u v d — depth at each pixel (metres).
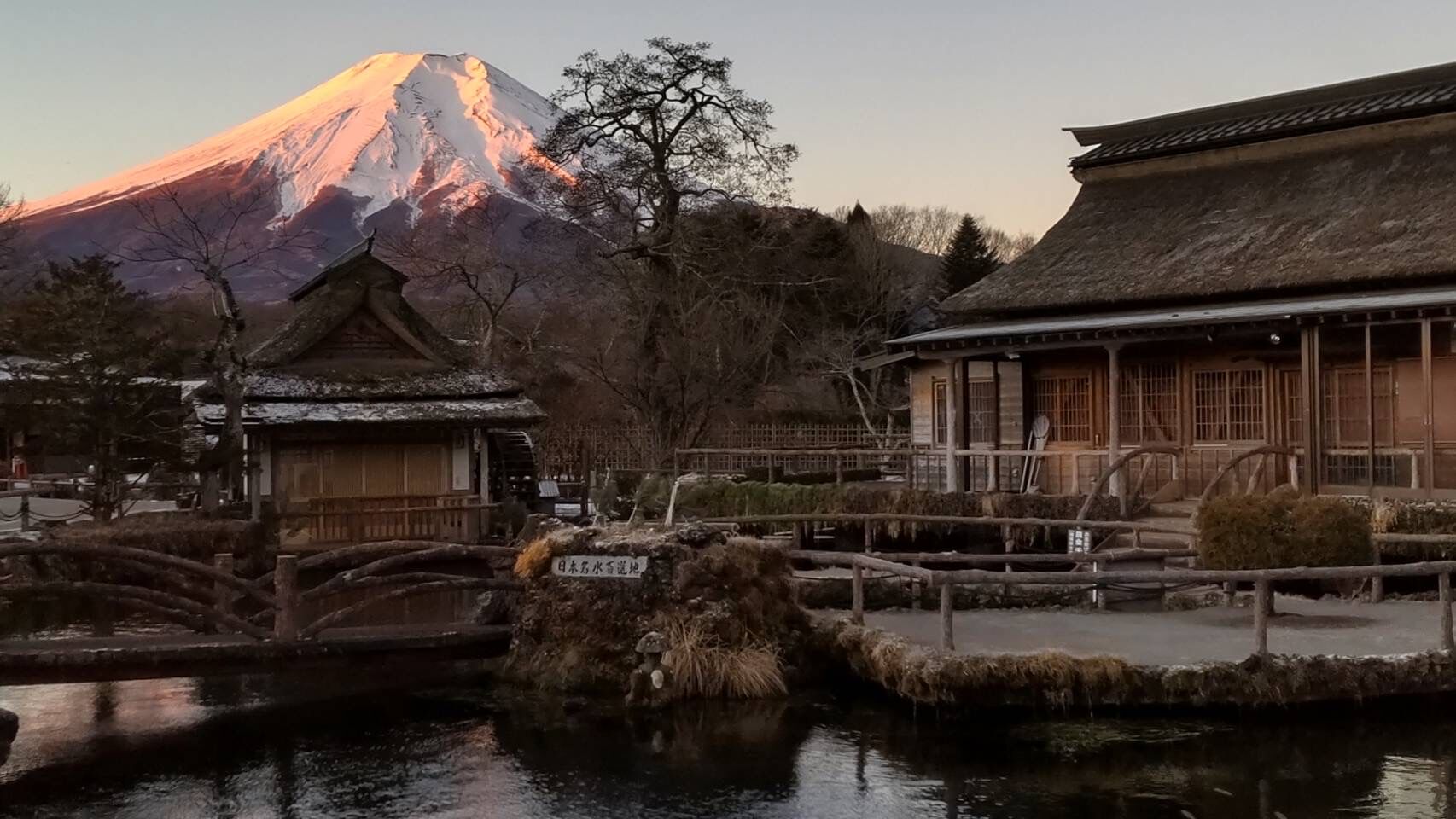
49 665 12.13
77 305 27.27
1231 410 23.52
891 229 74.25
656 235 44.34
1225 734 11.04
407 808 9.82
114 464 27.59
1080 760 10.47
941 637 12.11
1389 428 21.47
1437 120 25.12
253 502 28.31
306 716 12.83
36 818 9.70
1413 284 21.97
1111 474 20.36
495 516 29.70
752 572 13.56
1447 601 11.80
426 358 31.06
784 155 46.69
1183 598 15.23
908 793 9.82
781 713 12.23
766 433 41.69
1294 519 14.28
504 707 12.86
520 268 50.59
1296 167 26.92
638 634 13.24
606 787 10.18
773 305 52.44
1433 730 11.18
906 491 21.97
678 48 44.81
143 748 11.70
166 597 12.73
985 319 28.86
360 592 21.62
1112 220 28.89
